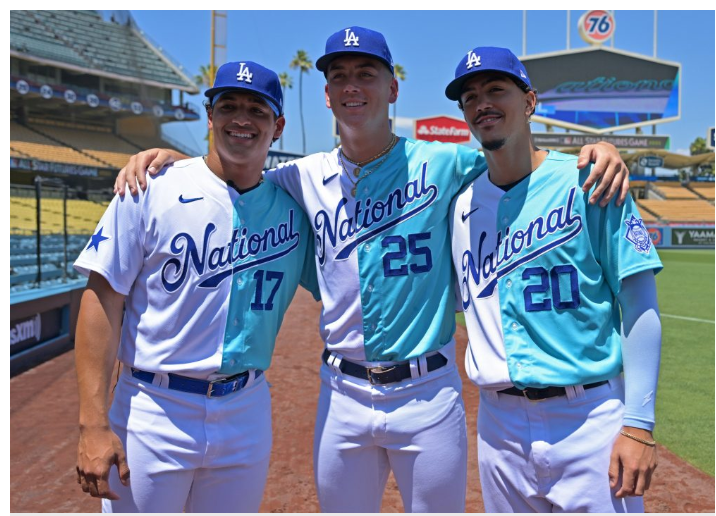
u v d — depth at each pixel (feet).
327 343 7.83
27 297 20.71
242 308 7.01
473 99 6.59
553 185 6.60
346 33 7.20
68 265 30.19
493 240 6.86
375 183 7.50
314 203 7.75
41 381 18.58
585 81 124.57
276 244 7.38
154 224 6.82
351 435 7.45
